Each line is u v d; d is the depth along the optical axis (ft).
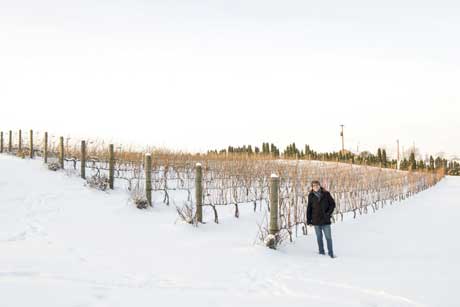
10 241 24.61
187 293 17.08
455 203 71.46
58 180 47.67
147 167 42.19
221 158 72.43
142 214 38.29
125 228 32.12
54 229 29.12
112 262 21.50
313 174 62.95
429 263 26.07
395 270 23.82
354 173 73.51
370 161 173.17
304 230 38.45
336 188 55.88
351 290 19.04
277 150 168.66
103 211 37.32
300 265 24.61
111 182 48.21
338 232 39.34
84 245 25.22
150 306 14.97
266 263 24.25
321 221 28.71
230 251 26.76
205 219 39.40
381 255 29.19
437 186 127.65
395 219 49.83
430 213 56.44
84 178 50.42
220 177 57.06
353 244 33.65
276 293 18.13
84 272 18.92
